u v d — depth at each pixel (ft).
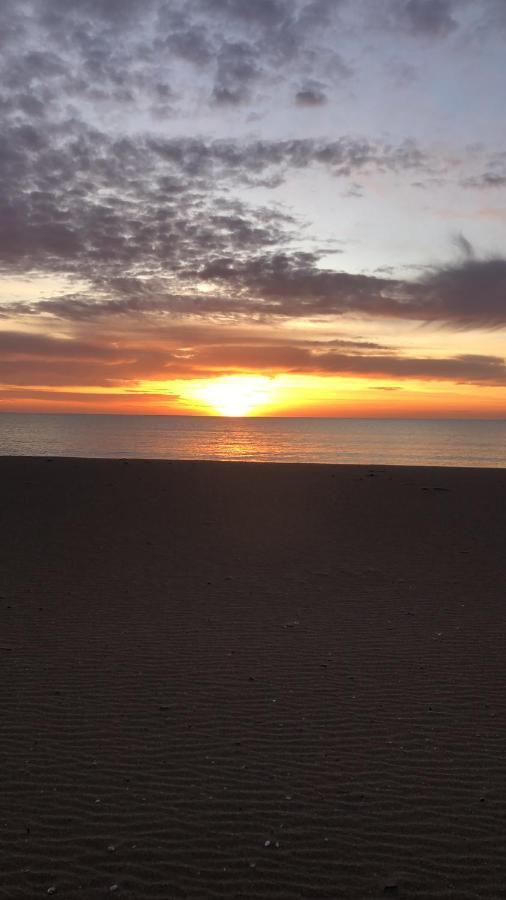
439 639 30.04
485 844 15.56
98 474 79.71
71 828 15.97
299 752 19.83
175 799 17.24
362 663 27.09
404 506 65.41
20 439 250.57
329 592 37.78
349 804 17.13
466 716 22.38
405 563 44.70
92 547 48.37
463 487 76.54
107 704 22.99
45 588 37.81
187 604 35.17
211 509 62.90
